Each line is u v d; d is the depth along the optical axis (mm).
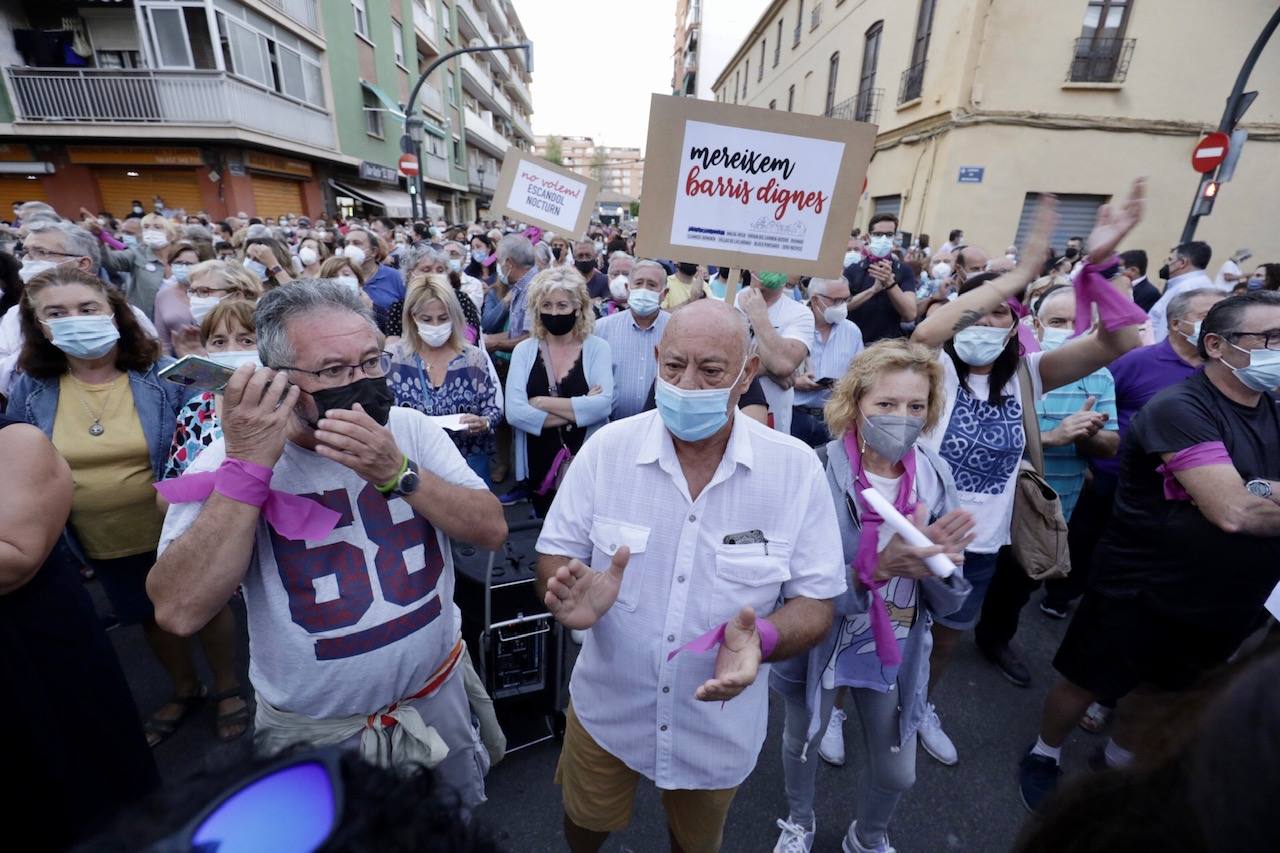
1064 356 2129
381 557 1267
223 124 13477
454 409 2877
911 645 1653
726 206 1829
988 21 10141
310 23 16766
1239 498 1544
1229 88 10219
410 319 2822
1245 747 437
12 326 2988
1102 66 10188
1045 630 3072
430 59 27766
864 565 1542
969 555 2125
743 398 2637
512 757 2240
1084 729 2396
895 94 12758
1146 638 1826
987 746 2336
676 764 1403
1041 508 2211
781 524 1332
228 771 517
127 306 2127
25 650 1300
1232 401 1665
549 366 3033
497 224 16219
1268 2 9711
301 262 7379
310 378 1098
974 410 2119
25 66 12758
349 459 1087
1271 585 1658
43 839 1359
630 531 1344
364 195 20484
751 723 1430
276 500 1152
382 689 1302
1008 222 10898
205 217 11320
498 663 2156
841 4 15875
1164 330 5207
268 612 1220
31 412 2061
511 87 50906
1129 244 11078
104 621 2955
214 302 2918
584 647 1513
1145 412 1760
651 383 3252
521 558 2174
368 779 523
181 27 12867
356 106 19359
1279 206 10805
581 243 6777
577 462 1438
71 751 1404
